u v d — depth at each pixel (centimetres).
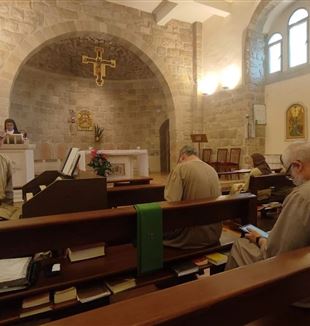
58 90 983
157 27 802
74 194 188
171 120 850
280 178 375
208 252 194
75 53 927
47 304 137
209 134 841
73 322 63
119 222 153
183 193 205
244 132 715
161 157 1119
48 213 183
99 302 149
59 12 673
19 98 868
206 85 842
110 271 156
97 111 1064
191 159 217
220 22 787
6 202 329
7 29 618
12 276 139
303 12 633
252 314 82
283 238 123
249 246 165
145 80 1102
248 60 709
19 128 872
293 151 141
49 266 155
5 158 331
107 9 729
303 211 118
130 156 445
